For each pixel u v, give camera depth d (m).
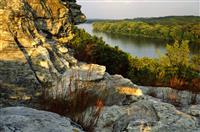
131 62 16.81
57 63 9.11
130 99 7.84
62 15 11.29
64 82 7.75
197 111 7.37
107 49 15.46
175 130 5.79
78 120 5.40
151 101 7.45
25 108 4.80
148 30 158.75
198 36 136.12
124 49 102.38
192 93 10.05
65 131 4.12
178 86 11.18
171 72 14.99
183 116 6.54
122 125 6.13
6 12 8.60
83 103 6.16
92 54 12.91
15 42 8.29
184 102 9.17
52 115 4.67
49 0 10.99
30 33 9.03
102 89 7.73
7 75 7.53
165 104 7.27
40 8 10.28
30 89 7.47
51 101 6.45
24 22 9.02
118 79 8.98
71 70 8.67
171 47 39.88
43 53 8.63
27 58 8.27
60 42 10.91
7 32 8.33
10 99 7.03
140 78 14.06
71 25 12.28
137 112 6.82
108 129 6.03
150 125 5.91
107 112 6.61
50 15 10.73
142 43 126.31
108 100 7.55
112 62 14.46
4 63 7.73
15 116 4.23
